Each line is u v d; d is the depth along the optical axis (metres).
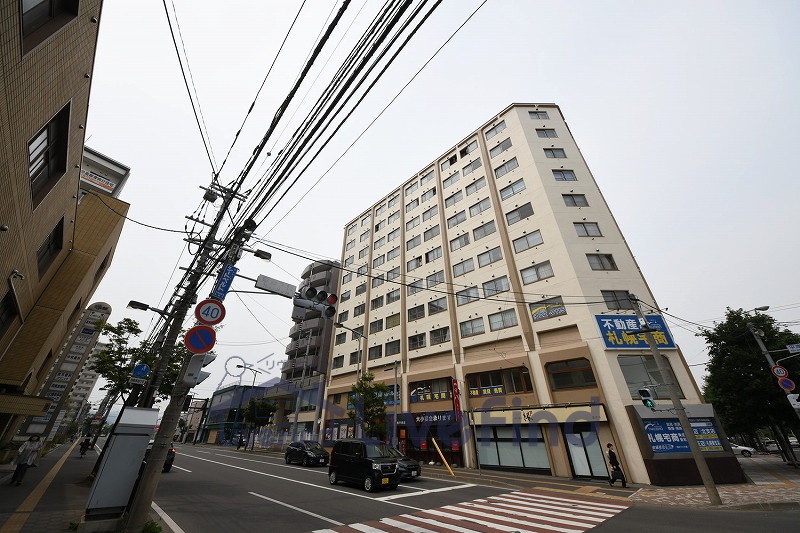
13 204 8.25
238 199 8.55
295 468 18.80
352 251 39.56
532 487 13.34
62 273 16.28
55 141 9.66
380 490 12.14
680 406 11.10
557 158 24.64
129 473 6.59
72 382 46.00
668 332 17.67
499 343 21.73
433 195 31.91
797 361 17.25
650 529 7.24
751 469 19.08
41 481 12.20
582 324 18.38
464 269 25.98
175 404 6.71
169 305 12.25
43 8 6.77
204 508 8.94
